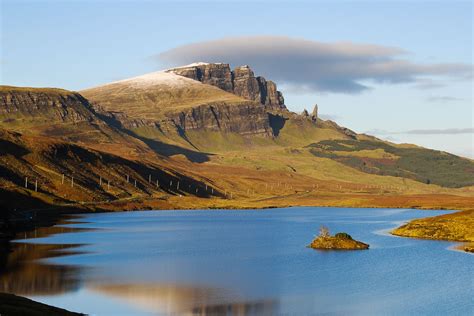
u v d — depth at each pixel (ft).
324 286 306.14
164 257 410.72
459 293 289.74
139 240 522.47
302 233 605.31
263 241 523.70
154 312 249.75
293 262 387.34
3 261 371.35
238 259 402.93
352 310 256.93
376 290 296.30
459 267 363.15
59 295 277.44
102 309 252.83
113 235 561.84
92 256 406.82
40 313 211.82
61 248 447.42
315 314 250.57
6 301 224.94
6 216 638.94
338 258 404.36
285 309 258.16
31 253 412.57
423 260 391.04
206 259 402.72
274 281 319.06
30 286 295.07
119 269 354.33
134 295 280.92
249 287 302.25
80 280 315.17
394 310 257.55
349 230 624.18
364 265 372.38
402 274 339.36
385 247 463.83
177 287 300.81
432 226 576.61
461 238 516.32
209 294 285.43
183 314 246.68
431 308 261.03
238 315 247.09
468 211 636.07
